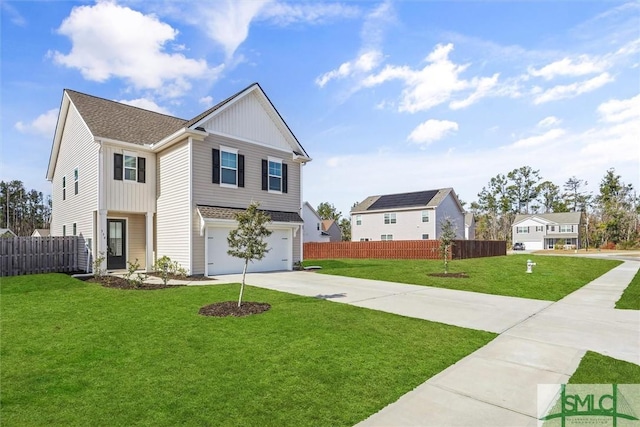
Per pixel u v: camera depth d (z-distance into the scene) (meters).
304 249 31.08
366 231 41.66
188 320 6.70
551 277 15.04
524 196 71.75
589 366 4.71
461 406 3.57
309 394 3.75
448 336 6.12
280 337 5.72
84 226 15.22
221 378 4.10
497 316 7.81
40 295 9.12
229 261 14.79
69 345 5.21
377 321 6.98
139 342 5.38
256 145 16.23
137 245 15.67
